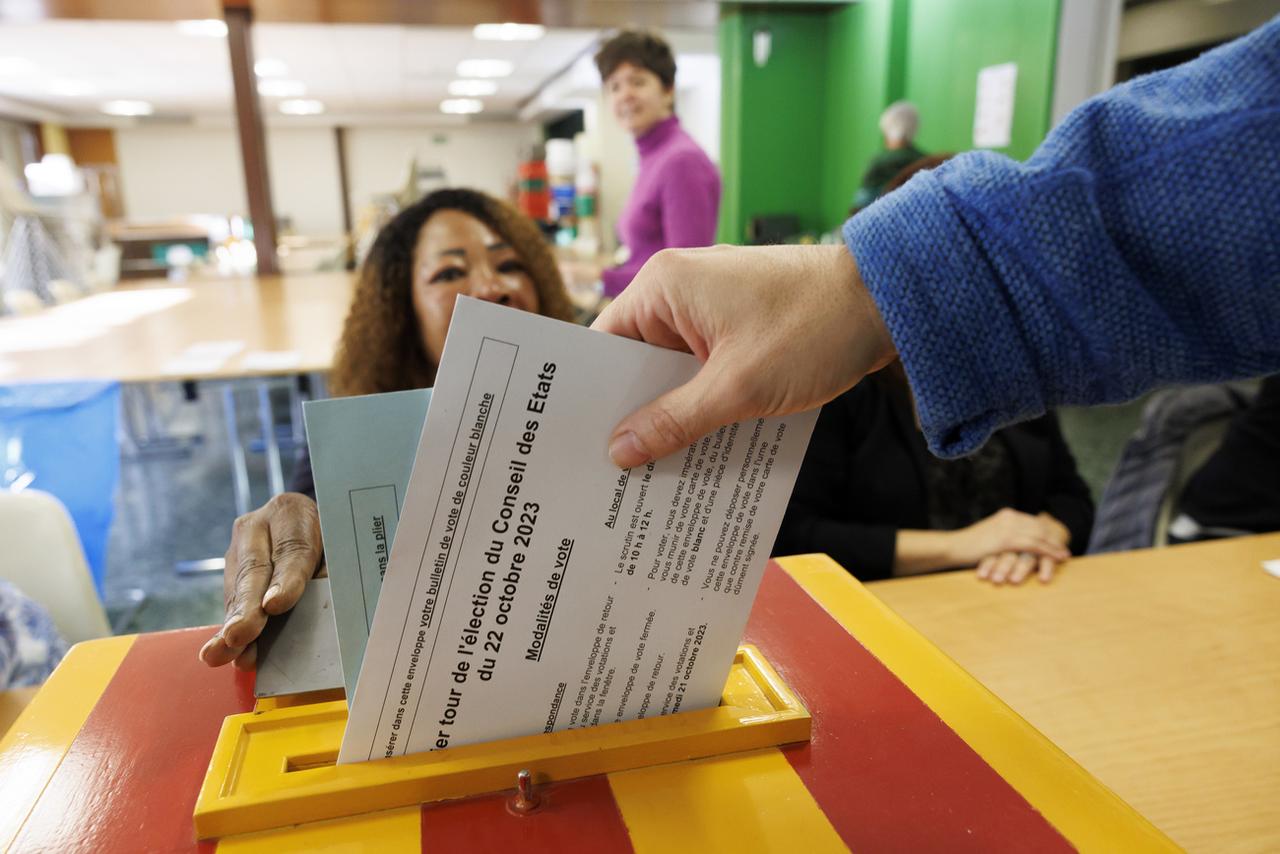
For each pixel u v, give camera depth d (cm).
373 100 1161
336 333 275
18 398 178
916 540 118
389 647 42
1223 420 141
